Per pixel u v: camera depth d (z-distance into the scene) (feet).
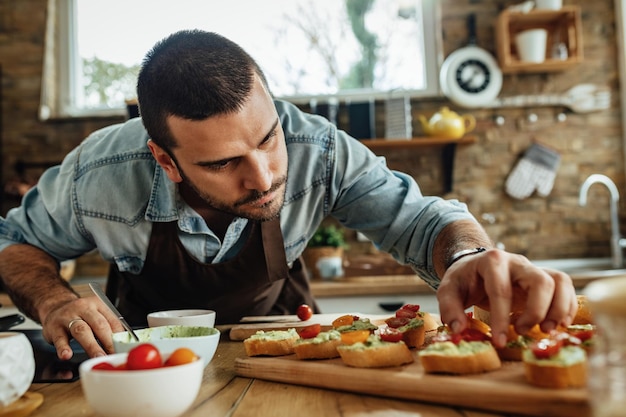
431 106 10.35
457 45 10.35
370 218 4.70
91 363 2.34
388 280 8.79
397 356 2.76
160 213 4.65
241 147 3.37
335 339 3.06
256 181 3.50
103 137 5.04
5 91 10.54
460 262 3.10
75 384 3.02
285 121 4.90
